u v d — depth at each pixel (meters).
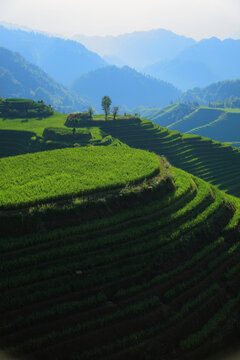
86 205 41.16
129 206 44.81
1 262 32.69
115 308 31.64
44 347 27.19
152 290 34.69
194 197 53.16
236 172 106.62
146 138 122.38
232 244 45.47
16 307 29.59
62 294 31.70
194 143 123.31
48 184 44.72
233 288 38.12
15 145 110.88
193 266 39.41
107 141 102.88
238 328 33.09
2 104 158.12
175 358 29.17
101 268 35.03
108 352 27.86
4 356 25.70
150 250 38.94
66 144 99.31
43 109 154.88
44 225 37.88
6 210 37.81
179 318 32.34
